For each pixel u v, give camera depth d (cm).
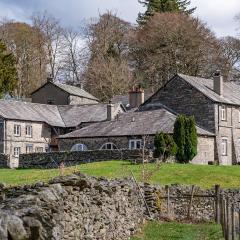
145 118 5903
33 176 3825
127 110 7075
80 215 1505
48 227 994
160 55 9731
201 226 2470
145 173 3284
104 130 5931
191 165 4428
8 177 3872
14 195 1431
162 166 4212
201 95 5944
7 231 838
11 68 8844
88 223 1578
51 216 1092
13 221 867
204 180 3759
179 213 2703
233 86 6662
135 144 5634
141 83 9812
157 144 4878
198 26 10006
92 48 10462
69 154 5272
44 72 10375
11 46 10169
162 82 9731
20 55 10225
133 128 5759
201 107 5944
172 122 5619
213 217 2709
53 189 1316
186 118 5138
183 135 5084
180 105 6081
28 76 10250
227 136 6041
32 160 5438
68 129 7488
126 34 10500
